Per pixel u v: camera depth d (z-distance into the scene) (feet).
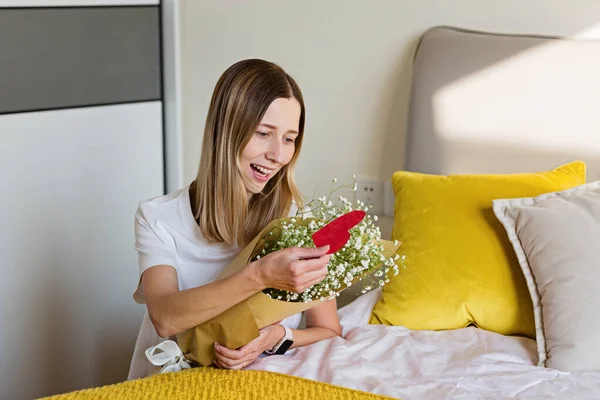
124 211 9.04
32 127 7.95
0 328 7.86
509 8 7.09
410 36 7.57
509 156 6.88
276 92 5.39
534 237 5.85
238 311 5.10
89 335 8.77
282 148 5.46
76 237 8.52
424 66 7.18
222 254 5.82
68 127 8.31
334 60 8.02
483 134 6.95
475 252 6.21
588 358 5.42
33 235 8.07
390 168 7.86
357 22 7.82
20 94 7.83
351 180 8.11
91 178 8.61
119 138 8.87
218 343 5.20
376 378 5.21
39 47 7.97
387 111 7.79
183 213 5.79
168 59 9.15
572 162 6.63
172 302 5.18
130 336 9.30
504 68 6.85
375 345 5.73
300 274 4.78
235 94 5.39
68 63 8.26
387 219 7.96
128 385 4.91
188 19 8.95
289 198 5.84
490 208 6.36
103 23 8.56
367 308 6.60
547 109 6.70
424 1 7.45
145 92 9.12
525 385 5.21
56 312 8.39
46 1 7.97
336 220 4.90
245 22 8.54
